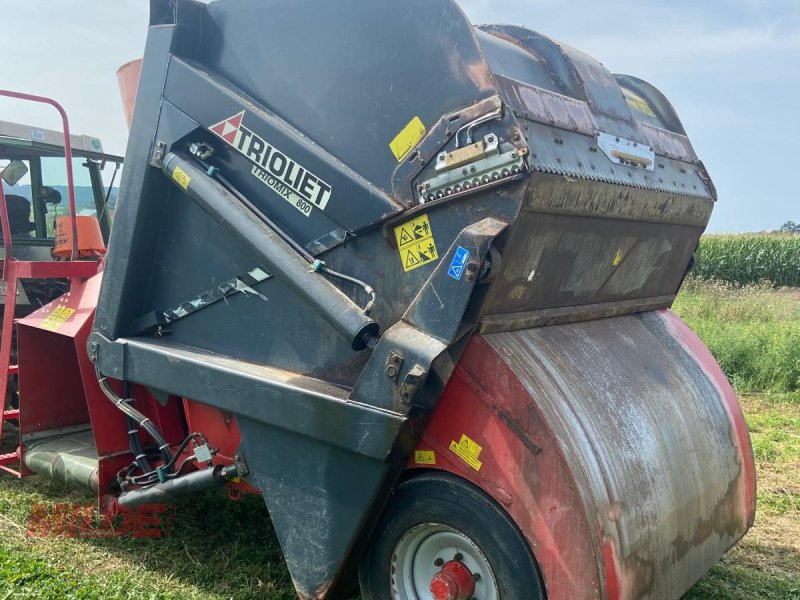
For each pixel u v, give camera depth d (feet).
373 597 9.37
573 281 10.18
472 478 8.39
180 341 11.20
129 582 11.18
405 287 8.75
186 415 11.80
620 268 11.09
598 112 10.03
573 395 8.75
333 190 9.22
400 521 9.01
